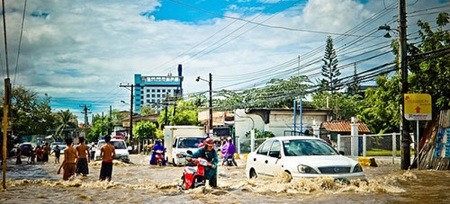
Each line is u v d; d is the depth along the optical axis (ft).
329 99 211.00
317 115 164.45
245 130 159.33
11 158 161.27
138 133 216.95
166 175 71.10
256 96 192.95
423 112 68.64
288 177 42.47
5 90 48.96
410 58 73.82
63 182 55.31
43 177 73.20
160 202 38.42
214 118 180.75
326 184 40.42
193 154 45.83
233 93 201.98
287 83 202.39
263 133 146.10
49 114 202.28
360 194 38.73
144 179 63.77
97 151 115.85
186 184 45.52
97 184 53.11
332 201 35.73
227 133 164.25
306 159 42.37
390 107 98.99
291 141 46.29
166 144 105.81
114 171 80.23
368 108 133.39
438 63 74.54
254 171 50.14
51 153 204.33
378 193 39.37
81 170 63.62
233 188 44.34
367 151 96.94
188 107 209.15
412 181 50.03
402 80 69.92
